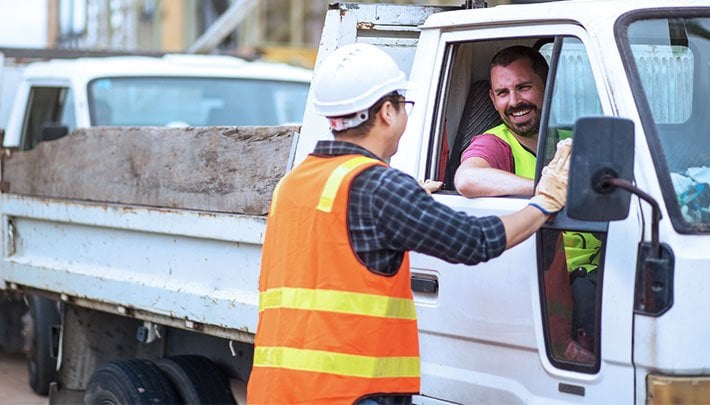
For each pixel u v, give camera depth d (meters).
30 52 15.51
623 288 5.51
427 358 6.58
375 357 5.39
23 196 10.64
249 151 7.77
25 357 15.34
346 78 5.53
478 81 7.24
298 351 5.46
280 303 5.61
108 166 9.35
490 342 6.21
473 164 6.55
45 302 12.31
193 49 22.67
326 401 5.37
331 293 5.40
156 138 8.75
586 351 5.79
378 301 5.39
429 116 6.81
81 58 14.99
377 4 7.31
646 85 5.92
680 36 6.09
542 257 5.95
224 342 8.92
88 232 9.73
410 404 5.62
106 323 10.20
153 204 8.80
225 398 8.76
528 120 6.71
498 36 6.50
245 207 7.78
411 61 7.40
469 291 6.30
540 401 5.96
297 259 5.55
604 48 5.87
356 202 5.39
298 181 5.68
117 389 8.75
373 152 5.66
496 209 6.25
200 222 8.15
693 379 5.33
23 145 13.52
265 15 26.11
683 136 5.93
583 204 5.06
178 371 8.78
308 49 23.91
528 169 6.76
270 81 13.81
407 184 5.38
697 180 5.73
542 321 5.93
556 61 6.18
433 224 5.31
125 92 13.24
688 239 5.39
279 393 5.50
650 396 5.39
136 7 25.28
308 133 7.19
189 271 8.45
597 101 5.96
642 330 5.41
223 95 13.56
